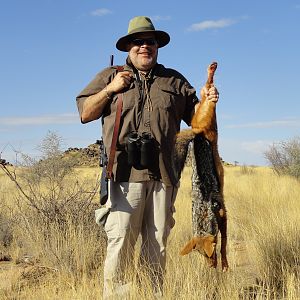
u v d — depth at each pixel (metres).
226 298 3.41
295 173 15.32
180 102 3.40
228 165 27.80
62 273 4.37
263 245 4.43
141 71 3.37
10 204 7.30
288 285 3.59
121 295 3.26
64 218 5.67
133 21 3.35
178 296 3.36
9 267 4.91
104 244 5.21
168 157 3.33
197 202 3.08
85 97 3.42
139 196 3.33
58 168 7.44
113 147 3.30
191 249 3.07
